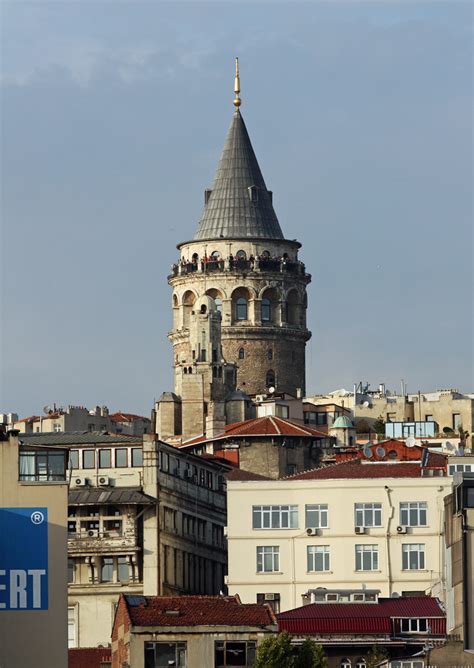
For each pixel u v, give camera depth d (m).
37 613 189.12
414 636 199.62
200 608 189.12
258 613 188.00
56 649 188.62
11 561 189.75
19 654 188.38
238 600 194.50
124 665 186.88
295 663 185.38
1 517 190.50
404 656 197.88
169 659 185.00
